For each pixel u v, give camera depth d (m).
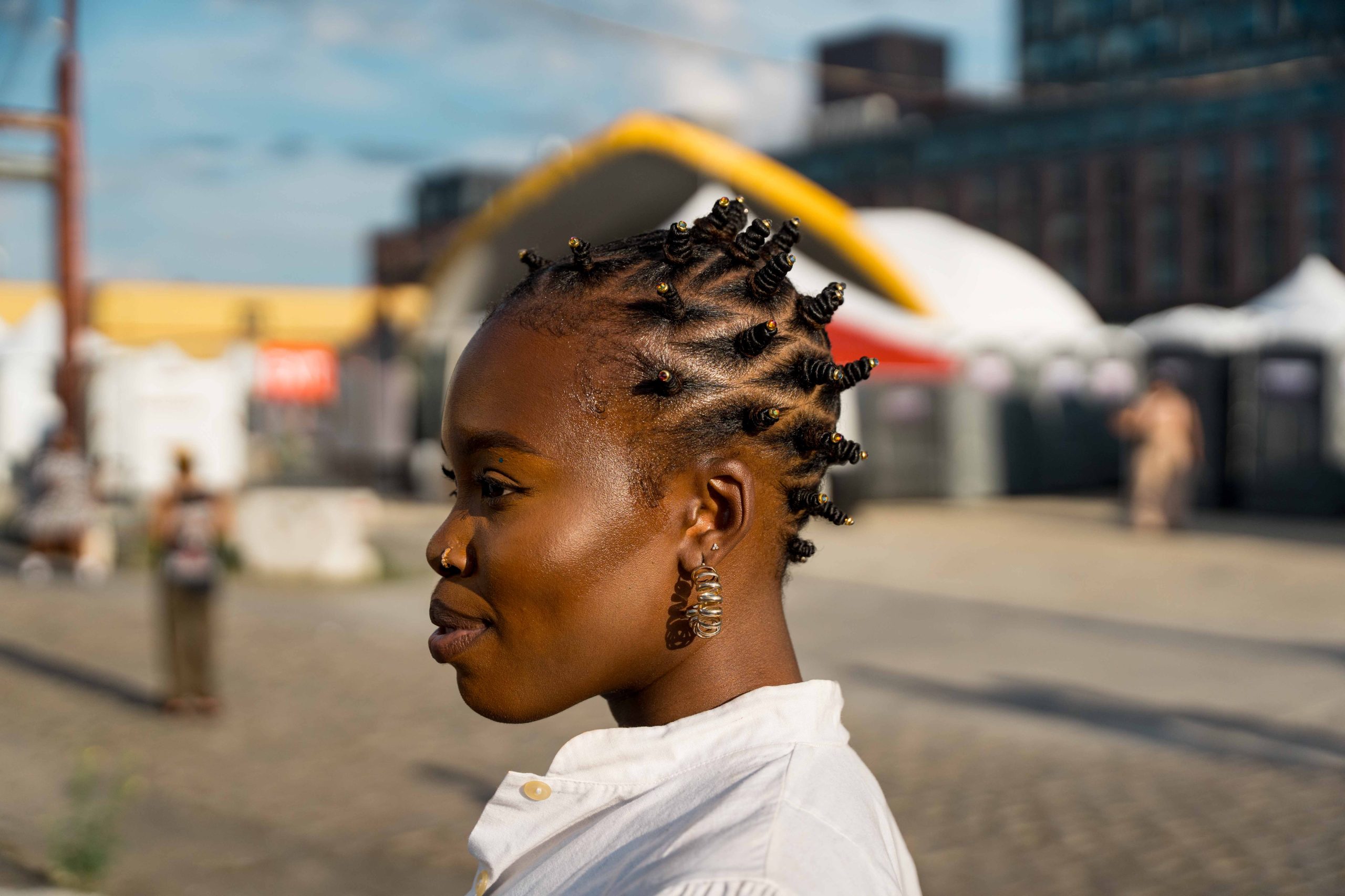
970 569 13.13
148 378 18.12
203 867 4.86
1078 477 21.67
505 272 24.61
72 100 16.28
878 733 6.89
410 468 21.88
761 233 0.80
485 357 0.79
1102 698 7.78
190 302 34.50
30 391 22.58
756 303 0.80
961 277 23.48
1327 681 8.24
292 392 21.45
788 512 0.82
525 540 0.76
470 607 0.78
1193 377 18.58
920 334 19.94
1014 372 20.86
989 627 10.13
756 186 20.58
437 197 67.62
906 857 0.76
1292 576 12.55
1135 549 14.62
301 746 6.67
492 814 0.79
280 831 5.29
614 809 0.75
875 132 54.47
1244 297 45.44
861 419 19.42
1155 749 6.61
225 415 18.62
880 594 11.64
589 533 0.76
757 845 0.63
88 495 13.48
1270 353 17.91
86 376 19.33
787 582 0.85
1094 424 21.94
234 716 7.32
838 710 0.79
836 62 71.38
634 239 0.81
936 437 20.02
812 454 0.82
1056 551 14.41
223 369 18.75
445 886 4.70
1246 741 6.79
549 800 0.77
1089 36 56.97
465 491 0.80
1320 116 43.50
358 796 5.79
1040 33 58.94
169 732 6.96
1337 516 17.36
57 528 13.20
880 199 54.34
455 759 6.42
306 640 9.63
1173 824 5.39
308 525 12.85
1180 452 16.23
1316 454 17.55
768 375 0.79
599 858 0.72
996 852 5.03
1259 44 49.09
